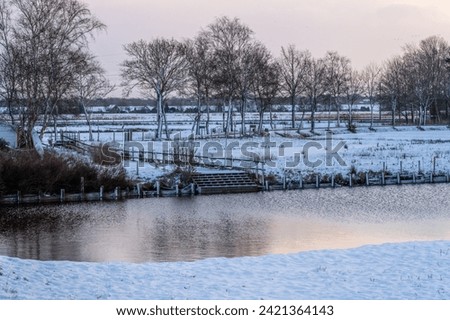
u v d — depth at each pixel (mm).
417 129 106562
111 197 51062
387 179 60125
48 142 71750
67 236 34344
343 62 137125
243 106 92188
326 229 36438
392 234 34406
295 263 22391
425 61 124062
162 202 49344
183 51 91125
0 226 37938
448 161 66000
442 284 19359
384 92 125250
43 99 58938
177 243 32000
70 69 58406
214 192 54750
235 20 92000
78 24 57688
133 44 90812
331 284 19609
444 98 123812
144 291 18781
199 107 93188
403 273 20688
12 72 55969
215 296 18312
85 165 52219
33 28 56250
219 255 28688
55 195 49438
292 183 57531
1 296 17484
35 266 20938
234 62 90938
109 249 30438
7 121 62531
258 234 34688
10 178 48406
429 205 47000
